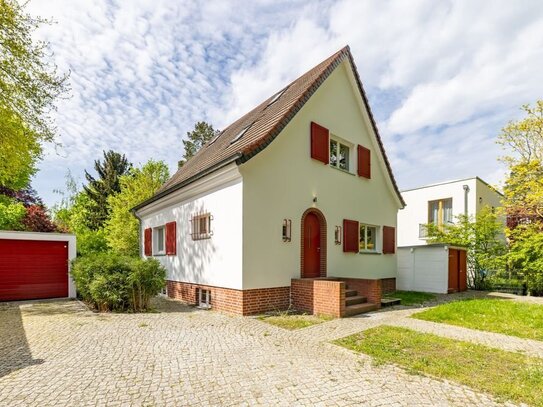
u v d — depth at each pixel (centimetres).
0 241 1148
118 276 905
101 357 501
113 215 2598
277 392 381
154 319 787
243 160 838
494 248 1493
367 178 1336
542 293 1305
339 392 382
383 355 514
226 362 480
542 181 1402
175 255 1210
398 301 1058
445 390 389
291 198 987
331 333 652
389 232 1460
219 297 928
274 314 852
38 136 1177
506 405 353
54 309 964
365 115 1334
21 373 437
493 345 580
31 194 2361
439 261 1352
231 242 884
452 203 1906
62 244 1264
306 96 1020
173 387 394
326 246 1093
